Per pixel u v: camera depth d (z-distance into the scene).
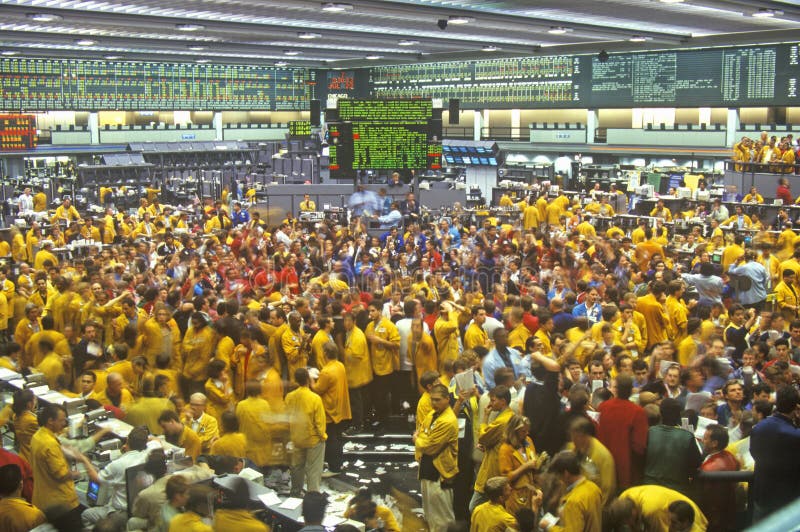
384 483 8.91
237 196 34.16
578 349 8.92
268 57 43.00
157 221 22.28
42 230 22.27
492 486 6.04
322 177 33.97
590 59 39.09
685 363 9.34
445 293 11.55
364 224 22.17
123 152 41.19
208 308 10.57
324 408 8.99
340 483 8.89
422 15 24.81
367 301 12.11
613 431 6.07
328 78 48.25
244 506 6.18
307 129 37.38
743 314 10.00
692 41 32.88
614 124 40.94
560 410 6.86
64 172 37.62
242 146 46.06
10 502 6.05
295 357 9.62
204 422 7.91
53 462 6.44
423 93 45.69
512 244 16.94
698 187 28.64
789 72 32.94
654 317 10.23
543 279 13.92
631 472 6.02
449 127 46.22
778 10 23.48
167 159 42.44
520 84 41.88
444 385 7.70
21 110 39.84
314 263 15.89
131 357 9.73
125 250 16.27
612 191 27.19
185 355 9.66
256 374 9.02
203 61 41.16
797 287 12.97
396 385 10.29
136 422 7.65
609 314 9.39
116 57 38.09
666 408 6.04
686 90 36.03
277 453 8.31
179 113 47.44
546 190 28.05
